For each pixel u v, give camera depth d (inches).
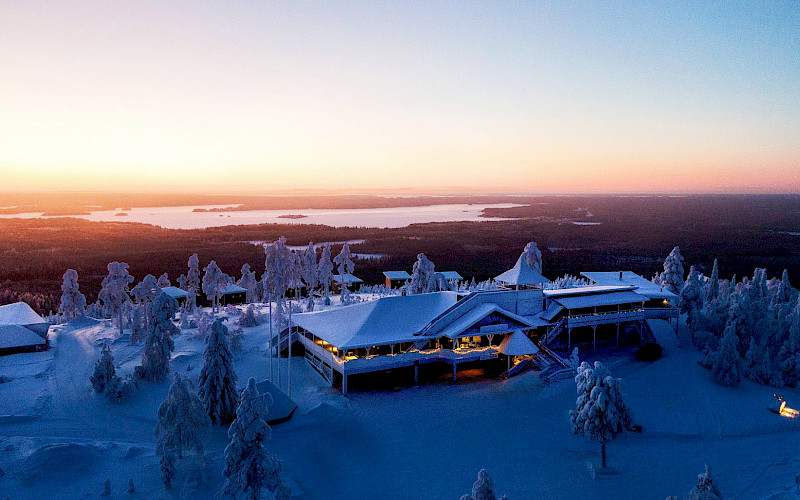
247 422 1314.0
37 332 2886.3
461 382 2321.6
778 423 2111.2
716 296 3425.2
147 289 2938.0
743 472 1742.1
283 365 2507.4
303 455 1692.9
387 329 2359.7
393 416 1987.0
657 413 2135.8
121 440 1747.0
